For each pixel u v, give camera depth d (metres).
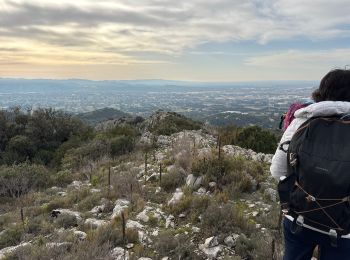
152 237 5.42
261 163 9.57
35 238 6.10
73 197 8.41
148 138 17.02
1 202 10.52
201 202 6.34
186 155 9.23
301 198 2.26
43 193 10.37
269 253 4.44
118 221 6.02
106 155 14.90
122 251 4.96
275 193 6.95
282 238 4.90
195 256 4.70
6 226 7.27
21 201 9.95
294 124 2.52
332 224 2.18
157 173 9.02
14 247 5.71
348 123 2.25
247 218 5.72
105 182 9.44
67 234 5.69
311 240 2.40
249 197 6.92
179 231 5.48
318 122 2.30
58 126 22.58
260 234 5.13
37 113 23.03
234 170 7.69
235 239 5.04
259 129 13.61
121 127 20.09
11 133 21.45
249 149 12.07
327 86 2.49
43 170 12.67
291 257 2.54
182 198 6.65
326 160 2.16
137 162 11.84
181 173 8.23
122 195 7.87
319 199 2.17
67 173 12.78
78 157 15.76
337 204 2.14
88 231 5.74
